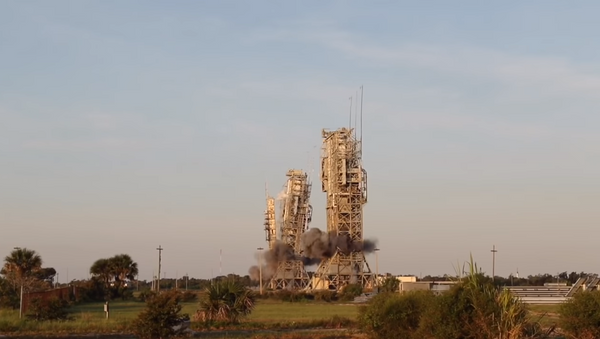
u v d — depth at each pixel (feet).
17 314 220.23
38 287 343.46
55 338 178.81
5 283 273.75
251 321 221.87
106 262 425.69
